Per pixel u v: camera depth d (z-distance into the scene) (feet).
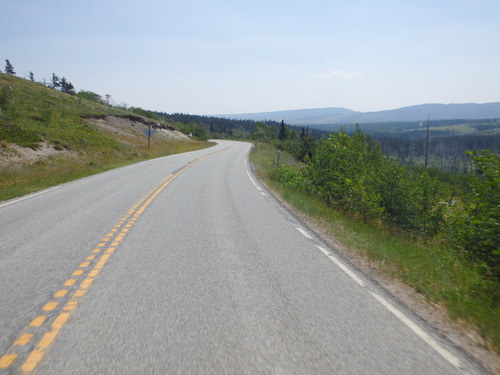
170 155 117.39
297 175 57.21
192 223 27.14
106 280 15.56
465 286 17.03
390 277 17.35
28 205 33.55
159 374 9.18
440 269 19.47
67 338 10.79
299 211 33.47
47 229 24.58
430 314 13.53
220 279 16.08
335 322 12.44
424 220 39.75
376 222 35.06
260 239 23.25
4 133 70.74
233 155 124.67
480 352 11.05
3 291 14.19
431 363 10.24
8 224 25.96
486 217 18.57
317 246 22.08
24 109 103.50
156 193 41.06
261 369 9.53
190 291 14.62
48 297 13.70
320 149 44.09
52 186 46.37
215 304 13.47
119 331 11.27
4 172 50.11
